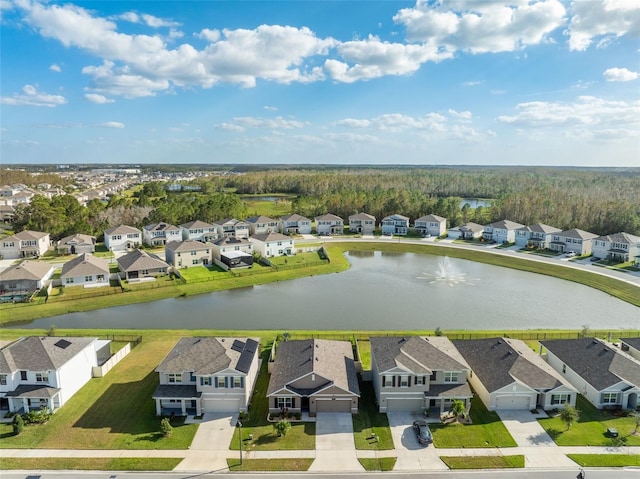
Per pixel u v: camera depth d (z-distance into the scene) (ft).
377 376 140.46
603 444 119.03
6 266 314.35
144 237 399.44
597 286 279.69
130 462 111.14
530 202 477.36
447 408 135.85
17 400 132.98
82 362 149.07
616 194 611.06
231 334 192.65
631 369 140.87
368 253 391.04
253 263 330.54
